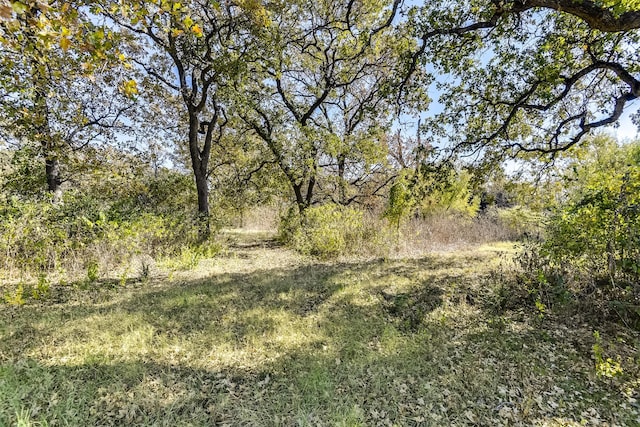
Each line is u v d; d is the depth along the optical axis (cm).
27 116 524
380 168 1650
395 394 302
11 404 256
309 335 420
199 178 1230
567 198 722
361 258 1007
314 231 1074
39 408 260
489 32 668
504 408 291
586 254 500
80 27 242
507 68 737
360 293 602
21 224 673
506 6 518
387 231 1094
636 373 347
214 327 438
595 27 439
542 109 721
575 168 734
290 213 1356
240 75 986
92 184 1086
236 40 980
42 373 310
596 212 472
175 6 292
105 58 286
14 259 670
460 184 1493
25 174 1076
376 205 1706
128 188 1090
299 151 1245
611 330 433
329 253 1034
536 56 643
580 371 355
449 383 323
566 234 507
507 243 1280
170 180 1386
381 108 1163
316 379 318
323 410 278
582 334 431
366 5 1016
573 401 307
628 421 280
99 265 727
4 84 461
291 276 743
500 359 377
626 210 446
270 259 1005
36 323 438
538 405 298
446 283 646
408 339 415
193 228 1050
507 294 550
